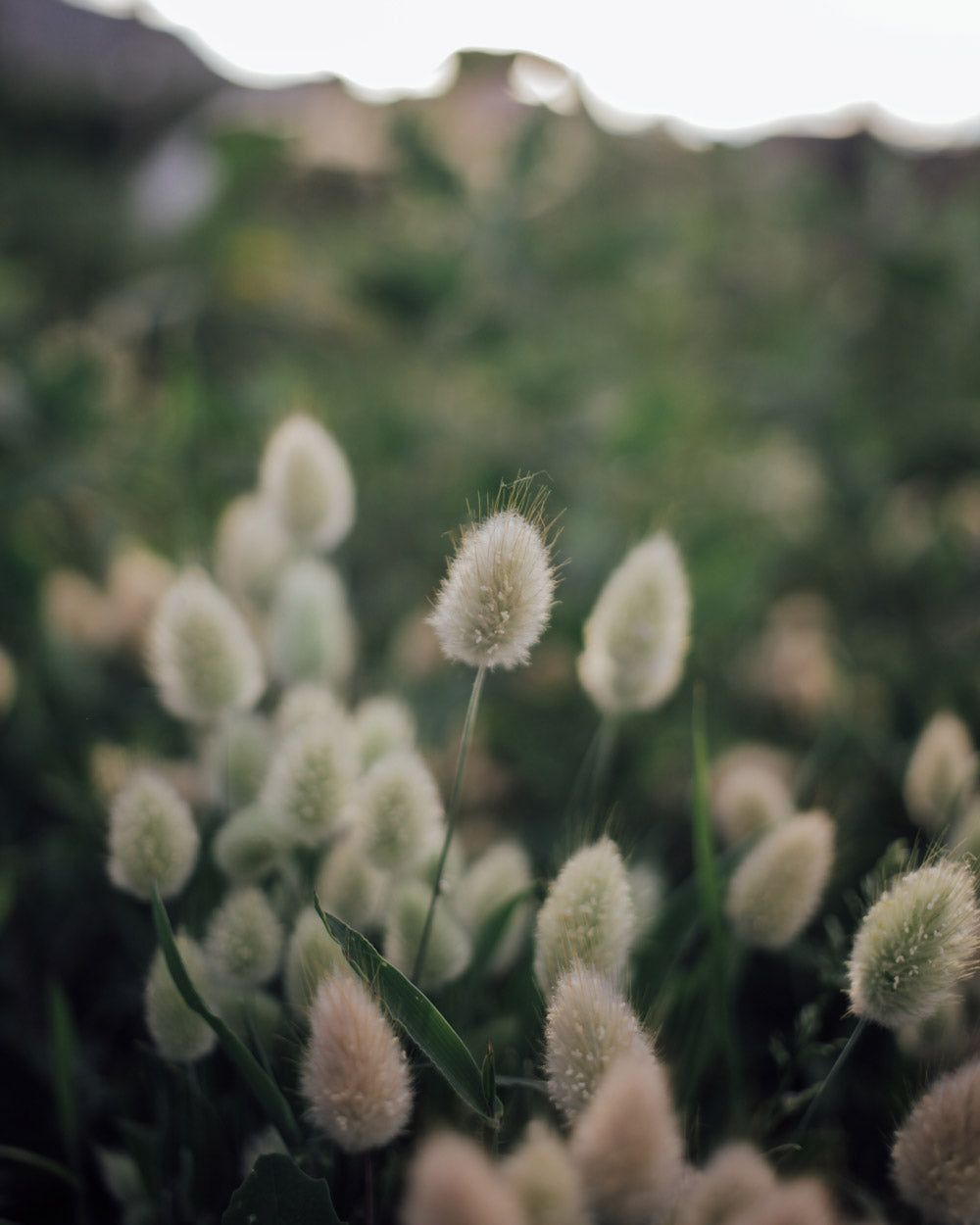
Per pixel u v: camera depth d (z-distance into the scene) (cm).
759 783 30
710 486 56
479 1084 22
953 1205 21
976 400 60
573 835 30
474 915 27
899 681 43
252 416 52
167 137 124
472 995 26
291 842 26
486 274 63
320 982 22
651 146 78
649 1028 25
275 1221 22
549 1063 21
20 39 171
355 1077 21
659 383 54
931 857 23
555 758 40
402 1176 24
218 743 28
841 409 61
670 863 36
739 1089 25
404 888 25
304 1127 24
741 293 78
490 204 63
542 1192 20
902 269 64
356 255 61
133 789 24
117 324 72
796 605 51
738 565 44
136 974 32
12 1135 29
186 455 48
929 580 53
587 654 28
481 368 58
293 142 75
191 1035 23
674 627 27
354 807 25
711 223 77
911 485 56
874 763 38
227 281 74
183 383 50
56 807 37
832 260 80
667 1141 20
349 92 76
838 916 32
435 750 36
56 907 34
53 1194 28
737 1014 32
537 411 55
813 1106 24
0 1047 31
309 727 25
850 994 22
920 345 66
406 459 54
